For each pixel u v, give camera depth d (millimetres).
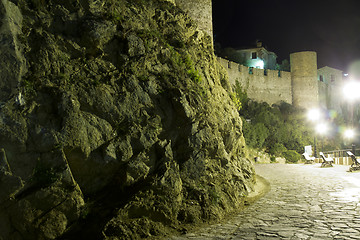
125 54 7723
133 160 6691
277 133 31688
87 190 6363
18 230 5379
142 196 6375
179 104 7715
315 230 5906
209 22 13555
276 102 41469
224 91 12328
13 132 5441
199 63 10461
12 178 5328
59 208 5668
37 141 5641
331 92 51875
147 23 9055
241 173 10547
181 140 7789
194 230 6391
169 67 8727
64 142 5859
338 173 14414
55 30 6832
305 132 35406
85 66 6941
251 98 38250
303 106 42312
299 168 18312
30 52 6203
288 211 7590
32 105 5781
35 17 6574
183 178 7438
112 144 6539
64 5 7141
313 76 42750
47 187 5566
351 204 7863
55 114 6016
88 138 6254
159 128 7434
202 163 7848
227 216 7488
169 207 6590
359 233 5570
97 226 5785
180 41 9930
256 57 50781
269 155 29156
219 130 9516
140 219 6133
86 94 6523
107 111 6723
